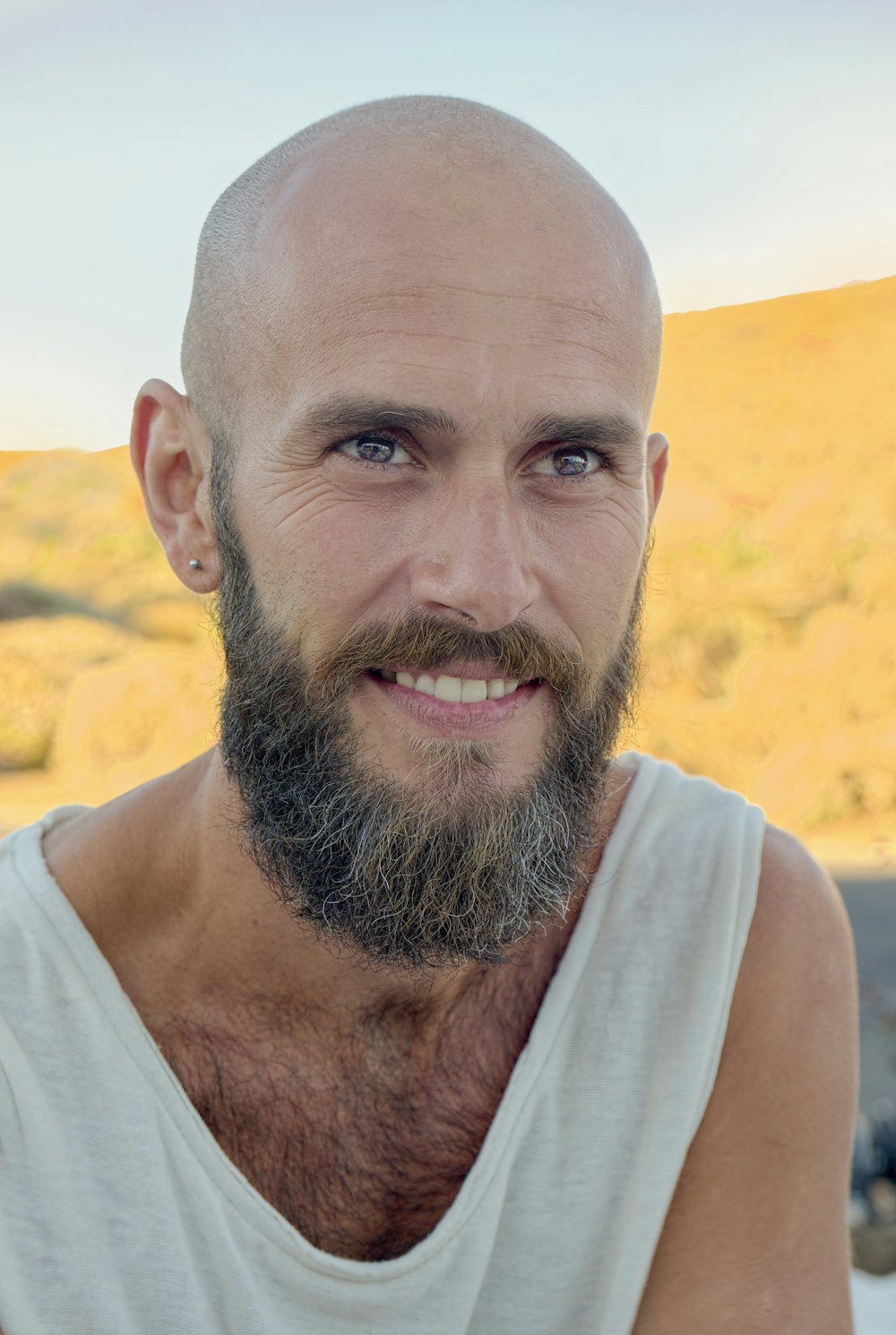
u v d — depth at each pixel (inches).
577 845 58.1
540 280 52.4
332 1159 58.4
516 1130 58.6
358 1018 58.6
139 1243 54.6
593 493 55.6
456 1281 57.2
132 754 819.4
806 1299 60.2
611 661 58.2
